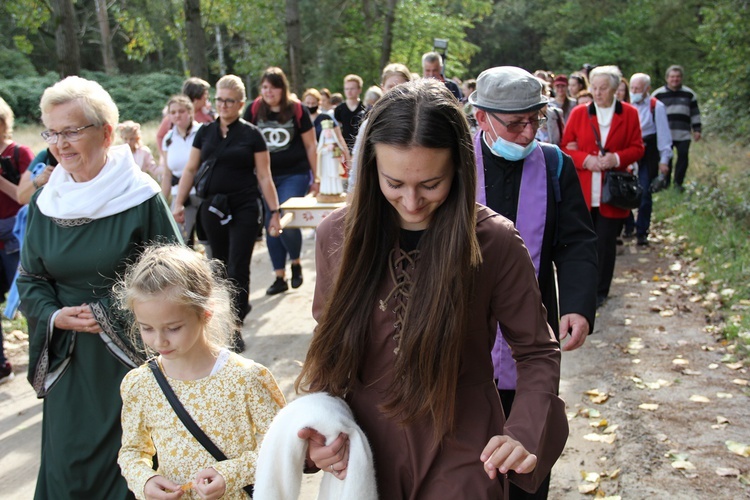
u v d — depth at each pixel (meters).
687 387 4.68
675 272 7.52
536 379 1.98
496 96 2.84
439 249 1.83
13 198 5.49
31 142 22.36
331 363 1.99
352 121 9.27
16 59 36.22
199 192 5.77
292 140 7.11
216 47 42.88
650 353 5.34
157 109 34.22
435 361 1.85
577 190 2.96
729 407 4.36
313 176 7.37
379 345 1.95
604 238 6.48
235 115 5.71
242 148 5.70
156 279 2.36
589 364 5.27
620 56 35.50
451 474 1.94
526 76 2.87
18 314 6.86
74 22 9.58
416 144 1.71
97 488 2.92
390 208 1.93
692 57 32.06
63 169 3.02
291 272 7.77
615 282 7.36
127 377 2.50
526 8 51.34
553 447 1.93
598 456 3.95
